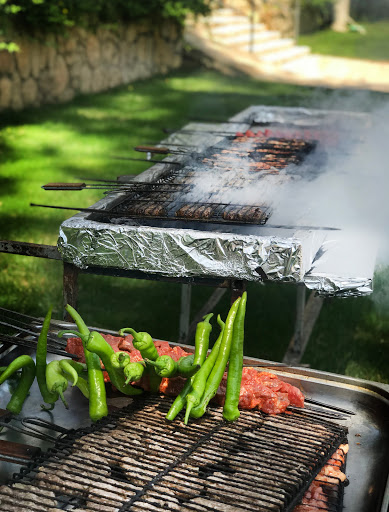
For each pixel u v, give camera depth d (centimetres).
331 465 198
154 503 172
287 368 259
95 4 1057
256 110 556
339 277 259
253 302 484
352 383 250
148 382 231
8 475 201
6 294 455
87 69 1105
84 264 276
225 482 185
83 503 179
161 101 1086
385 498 188
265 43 1529
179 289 496
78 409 237
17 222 574
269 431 215
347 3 2023
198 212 276
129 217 282
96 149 810
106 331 277
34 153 784
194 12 1280
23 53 954
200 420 219
